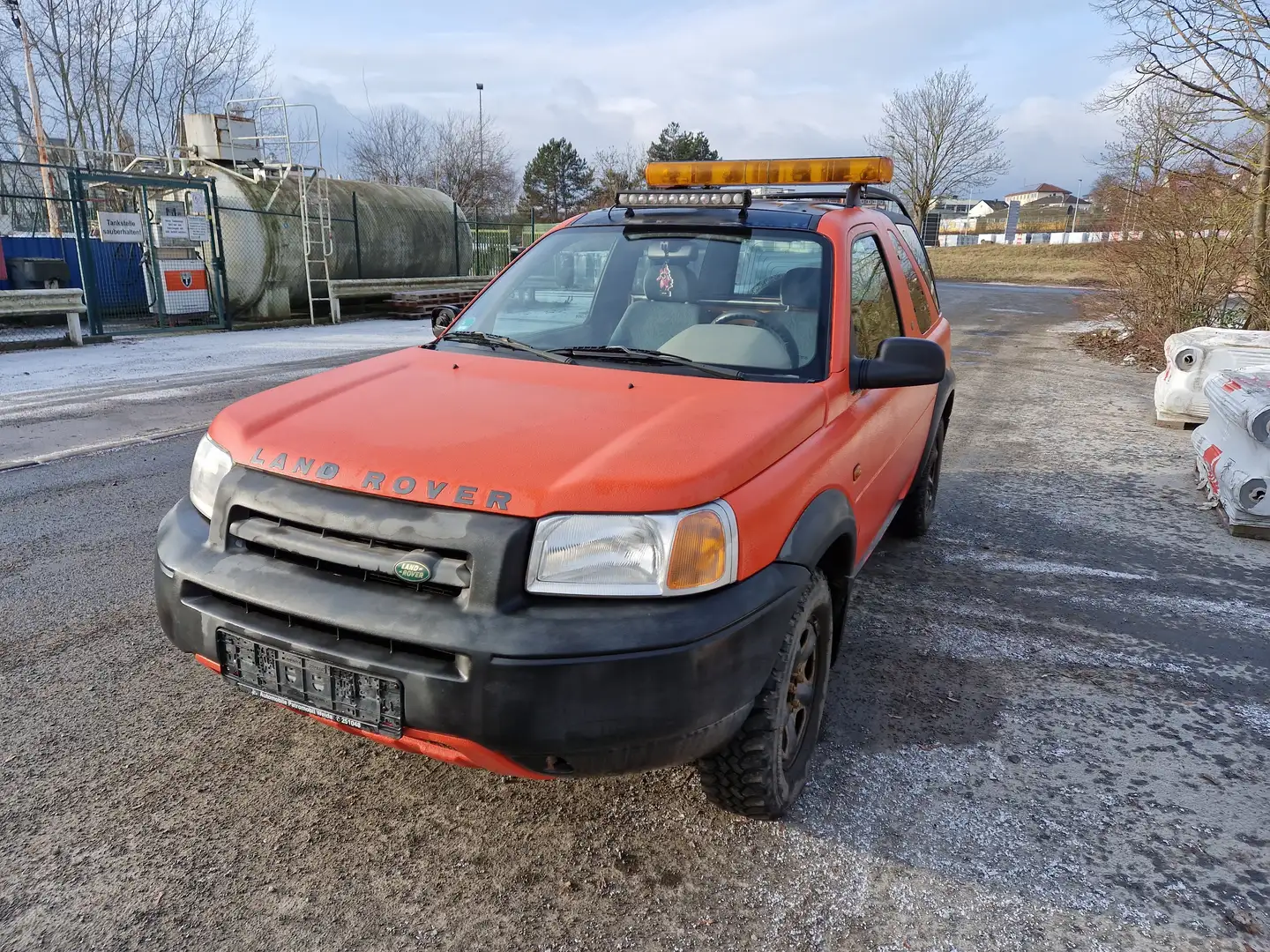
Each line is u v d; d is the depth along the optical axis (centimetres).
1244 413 549
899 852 250
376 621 202
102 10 2638
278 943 210
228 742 294
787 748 260
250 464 236
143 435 713
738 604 214
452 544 202
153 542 476
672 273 331
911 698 339
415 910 222
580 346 318
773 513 230
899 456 391
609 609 202
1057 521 567
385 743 217
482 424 238
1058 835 261
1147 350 1390
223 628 225
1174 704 341
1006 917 227
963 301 2622
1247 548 522
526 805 266
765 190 433
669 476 210
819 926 221
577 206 7494
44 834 245
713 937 217
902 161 5184
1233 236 1269
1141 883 241
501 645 194
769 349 296
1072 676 362
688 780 281
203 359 1166
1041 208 12031
